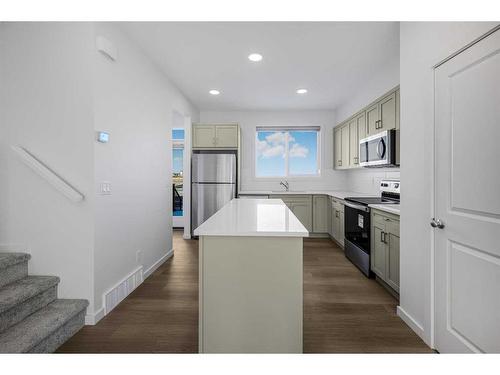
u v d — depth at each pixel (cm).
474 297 156
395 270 263
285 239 156
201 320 159
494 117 142
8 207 227
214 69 366
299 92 461
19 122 224
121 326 221
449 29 170
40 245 225
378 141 336
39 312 201
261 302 157
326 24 261
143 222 318
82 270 223
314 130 591
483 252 151
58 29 221
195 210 521
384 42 295
